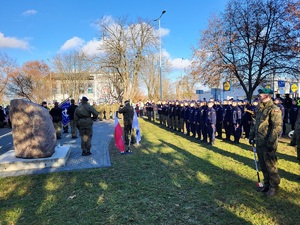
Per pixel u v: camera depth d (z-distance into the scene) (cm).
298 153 638
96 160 830
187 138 1264
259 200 486
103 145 1105
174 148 1000
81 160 834
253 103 1150
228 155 855
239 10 1817
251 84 1897
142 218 430
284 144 1030
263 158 509
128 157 863
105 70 3297
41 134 773
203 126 1137
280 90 2362
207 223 407
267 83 1962
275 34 1736
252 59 1844
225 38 1886
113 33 3131
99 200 506
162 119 2009
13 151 889
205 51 1961
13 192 562
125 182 605
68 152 879
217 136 1287
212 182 589
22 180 639
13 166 736
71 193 547
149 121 2392
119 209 464
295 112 1287
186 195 519
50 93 4928
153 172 680
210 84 2014
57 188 579
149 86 4916
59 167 755
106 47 3159
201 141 1155
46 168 746
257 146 515
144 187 569
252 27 1770
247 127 1179
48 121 802
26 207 483
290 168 689
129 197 517
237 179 604
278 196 501
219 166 720
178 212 448
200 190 543
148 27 3231
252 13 1770
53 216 444
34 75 4609
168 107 1752
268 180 517
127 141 1057
